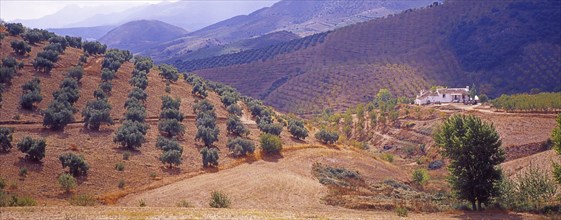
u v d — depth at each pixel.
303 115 162.75
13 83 64.19
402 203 45.69
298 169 62.06
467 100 129.25
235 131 72.88
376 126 117.56
